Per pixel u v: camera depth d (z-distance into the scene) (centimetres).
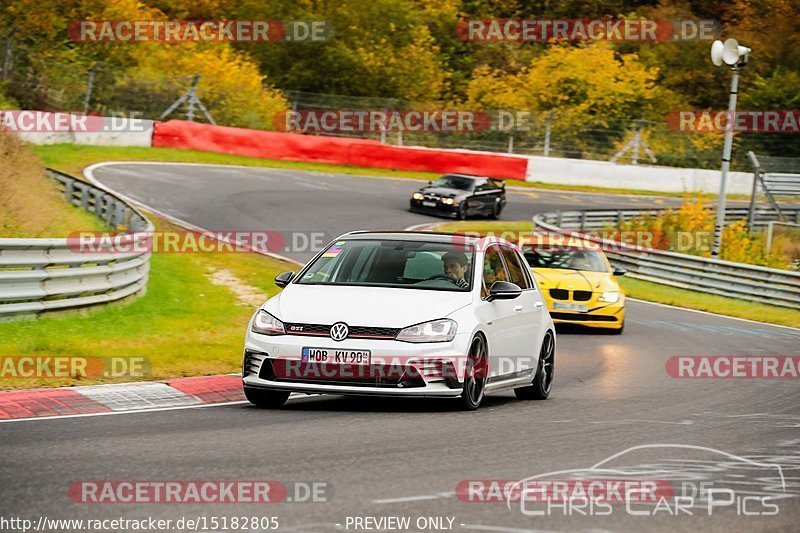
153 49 17675
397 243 3859
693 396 4375
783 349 6594
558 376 4978
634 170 18512
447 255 3797
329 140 15875
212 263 8031
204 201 11088
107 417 3203
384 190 14212
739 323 8375
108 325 5106
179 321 5553
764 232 14750
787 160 19725
